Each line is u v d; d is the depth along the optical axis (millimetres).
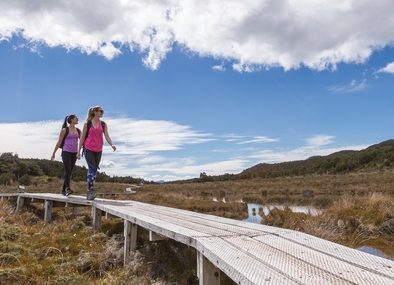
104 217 10109
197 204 18719
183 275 4957
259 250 3357
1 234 7039
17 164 65688
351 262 2871
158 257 5688
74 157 11156
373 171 68875
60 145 11031
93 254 6141
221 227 4879
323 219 9438
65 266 5594
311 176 71062
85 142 9781
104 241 7312
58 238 7305
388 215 9328
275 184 50281
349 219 9273
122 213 6590
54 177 66062
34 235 7543
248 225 5090
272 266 2762
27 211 12250
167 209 7719
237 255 3145
